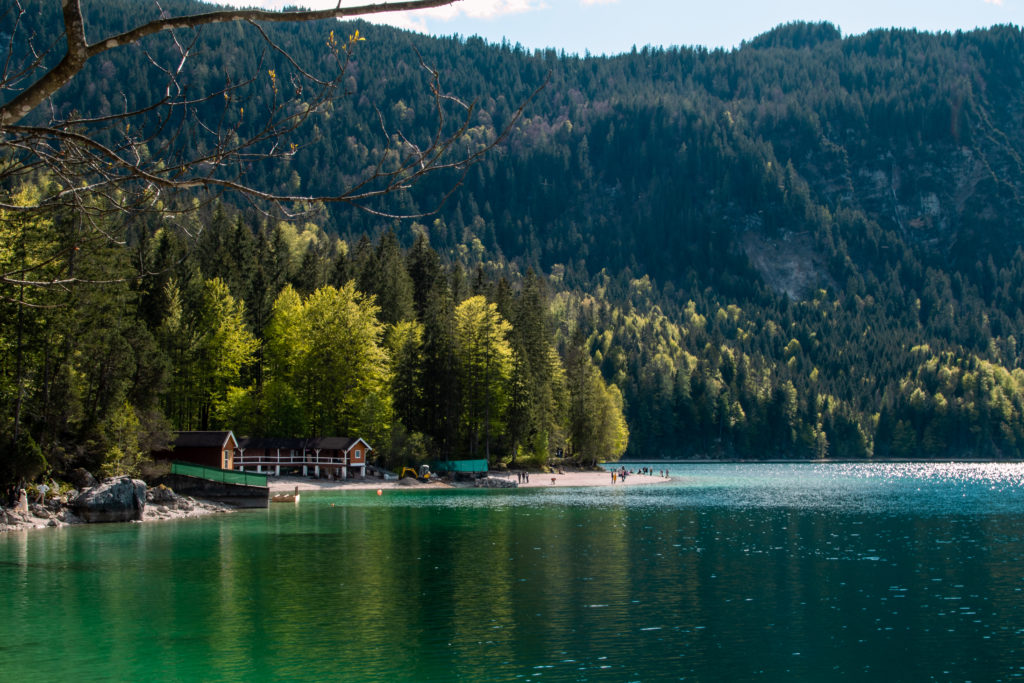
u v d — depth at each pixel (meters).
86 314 57.75
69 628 26.39
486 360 106.56
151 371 67.69
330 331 98.69
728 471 158.75
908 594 32.62
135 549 42.53
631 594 32.34
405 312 122.75
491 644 25.06
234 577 35.06
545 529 52.69
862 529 54.06
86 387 60.34
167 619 27.72
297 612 28.88
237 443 89.75
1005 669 23.00
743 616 28.83
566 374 130.12
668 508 68.81
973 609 30.08
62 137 6.07
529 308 120.19
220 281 98.50
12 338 53.94
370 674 22.12
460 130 6.39
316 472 93.94
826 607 30.33
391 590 32.84
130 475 62.50
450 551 42.69
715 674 22.42
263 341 107.69
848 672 22.75
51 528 50.97
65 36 6.24
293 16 6.11
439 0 6.21
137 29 6.14
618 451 146.88
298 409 96.38
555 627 27.19
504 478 99.31
